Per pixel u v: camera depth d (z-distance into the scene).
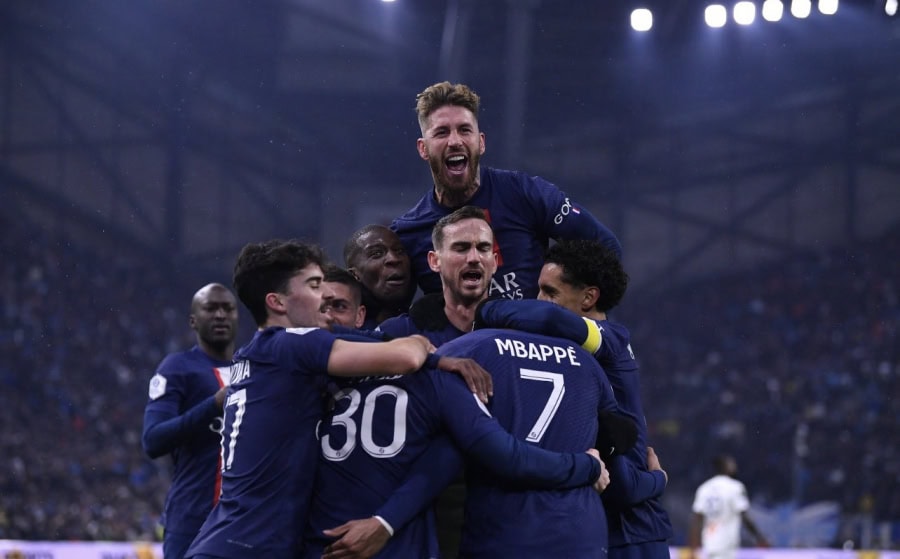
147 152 45.38
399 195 48.53
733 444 39.53
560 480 5.41
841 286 46.88
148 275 45.16
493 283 7.28
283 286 6.07
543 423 5.55
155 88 44.88
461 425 5.36
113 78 43.88
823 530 30.94
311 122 47.41
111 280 43.25
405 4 44.94
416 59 45.94
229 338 9.52
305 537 5.56
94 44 43.00
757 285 48.38
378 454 5.49
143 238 45.41
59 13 41.84
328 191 48.47
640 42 42.84
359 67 46.16
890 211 46.59
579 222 7.30
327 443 5.59
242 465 5.61
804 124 46.94
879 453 37.38
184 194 46.09
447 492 6.02
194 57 44.75
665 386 45.34
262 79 46.09
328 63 46.00
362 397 5.59
